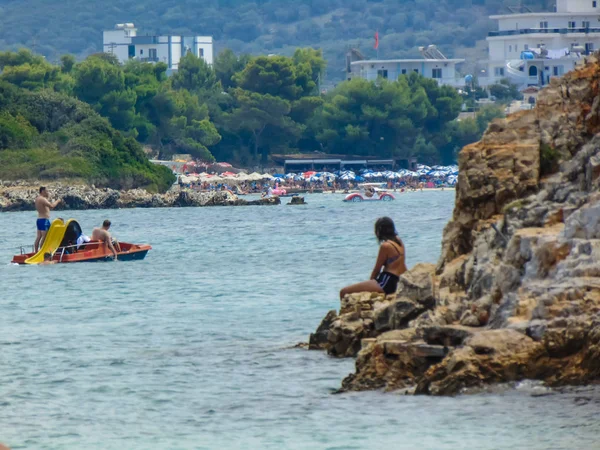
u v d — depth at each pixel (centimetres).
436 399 5853
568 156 8162
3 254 19925
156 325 9625
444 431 5184
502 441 4941
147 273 15162
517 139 8312
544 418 5259
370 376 6431
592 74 8638
